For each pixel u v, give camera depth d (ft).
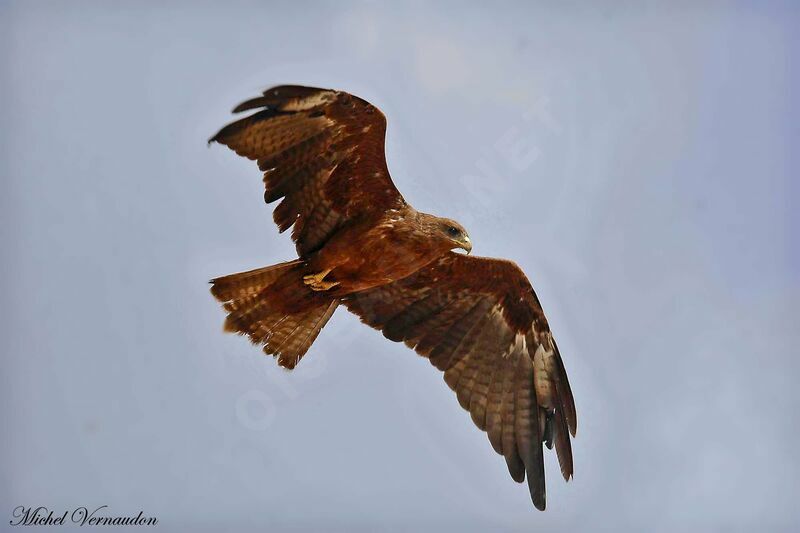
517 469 49.47
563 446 49.75
